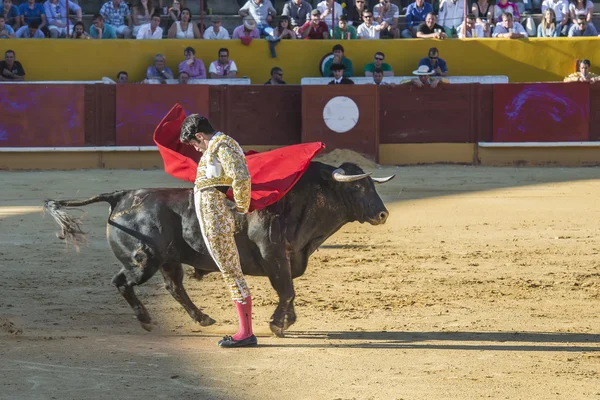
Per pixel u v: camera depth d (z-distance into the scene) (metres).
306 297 16.84
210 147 12.46
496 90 42.81
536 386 10.84
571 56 45.88
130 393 10.46
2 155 41.28
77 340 13.21
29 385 10.73
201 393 10.49
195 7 50.16
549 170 40.69
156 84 42.03
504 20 47.16
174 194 13.30
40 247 22.19
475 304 16.19
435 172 39.53
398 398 10.34
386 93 42.66
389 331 14.06
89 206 29.33
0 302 16.31
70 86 41.56
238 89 42.47
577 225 25.88
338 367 11.77
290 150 12.98
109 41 44.44
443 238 23.84
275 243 12.98
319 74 45.34
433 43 45.69
